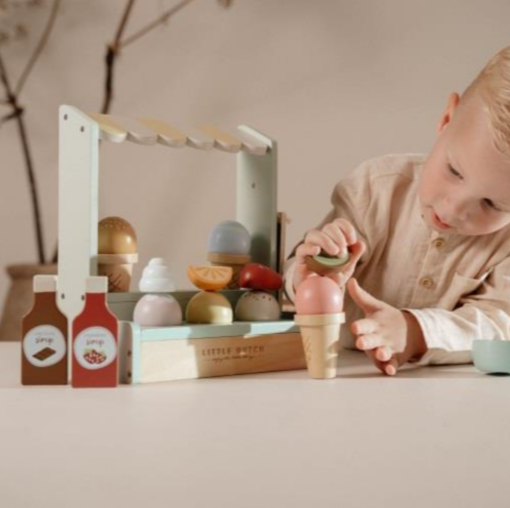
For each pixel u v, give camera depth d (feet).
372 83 7.78
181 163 7.93
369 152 7.81
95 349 2.90
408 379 3.20
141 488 1.63
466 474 1.75
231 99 7.91
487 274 4.08
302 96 7.85
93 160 3.19
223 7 7.86
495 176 3.45
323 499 1.57
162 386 2.95
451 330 3.64
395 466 1.81
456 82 7.73
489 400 2.69
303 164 7.87
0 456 1.88
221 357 3.24
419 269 4.20
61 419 2.32
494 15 7.70
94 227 3.20
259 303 3.48
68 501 1.55
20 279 7.50
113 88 7.97
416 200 4.25
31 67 7.98
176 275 7.95
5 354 3.82
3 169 8.00
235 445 2.01
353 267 3.63
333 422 2.30
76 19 7.96
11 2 7.94
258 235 3.94
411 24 7.73
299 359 3.47
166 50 7.93
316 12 7.80
